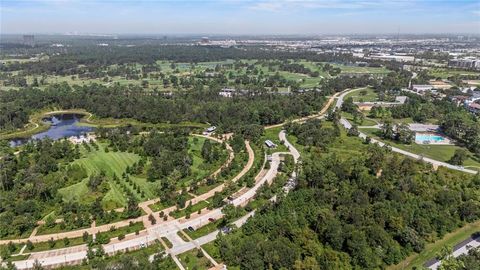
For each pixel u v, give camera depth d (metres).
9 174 195.62
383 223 153.62
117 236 152.50
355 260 137.12
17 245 145.75
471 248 144.38
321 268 130.75
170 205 177.12
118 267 126.12
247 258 133.75
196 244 148.50
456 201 176.00
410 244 147.75
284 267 129.38
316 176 188.38
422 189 179.50
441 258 139.62
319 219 153.75
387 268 139.38
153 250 144.38
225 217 164.25
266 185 192.00
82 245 146.38
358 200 169.00
